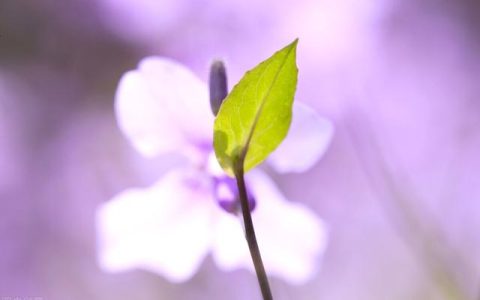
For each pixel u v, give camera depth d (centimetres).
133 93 33
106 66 64
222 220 35
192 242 35
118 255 35
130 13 64
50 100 63
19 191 61
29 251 60
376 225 60
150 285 56
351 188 60
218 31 63
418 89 65
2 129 62
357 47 62
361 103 61
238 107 28
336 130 61
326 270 58
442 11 68
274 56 28
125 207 35
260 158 29
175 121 34
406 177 48
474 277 44
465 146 63
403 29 66
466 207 59
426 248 43
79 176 61
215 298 53
